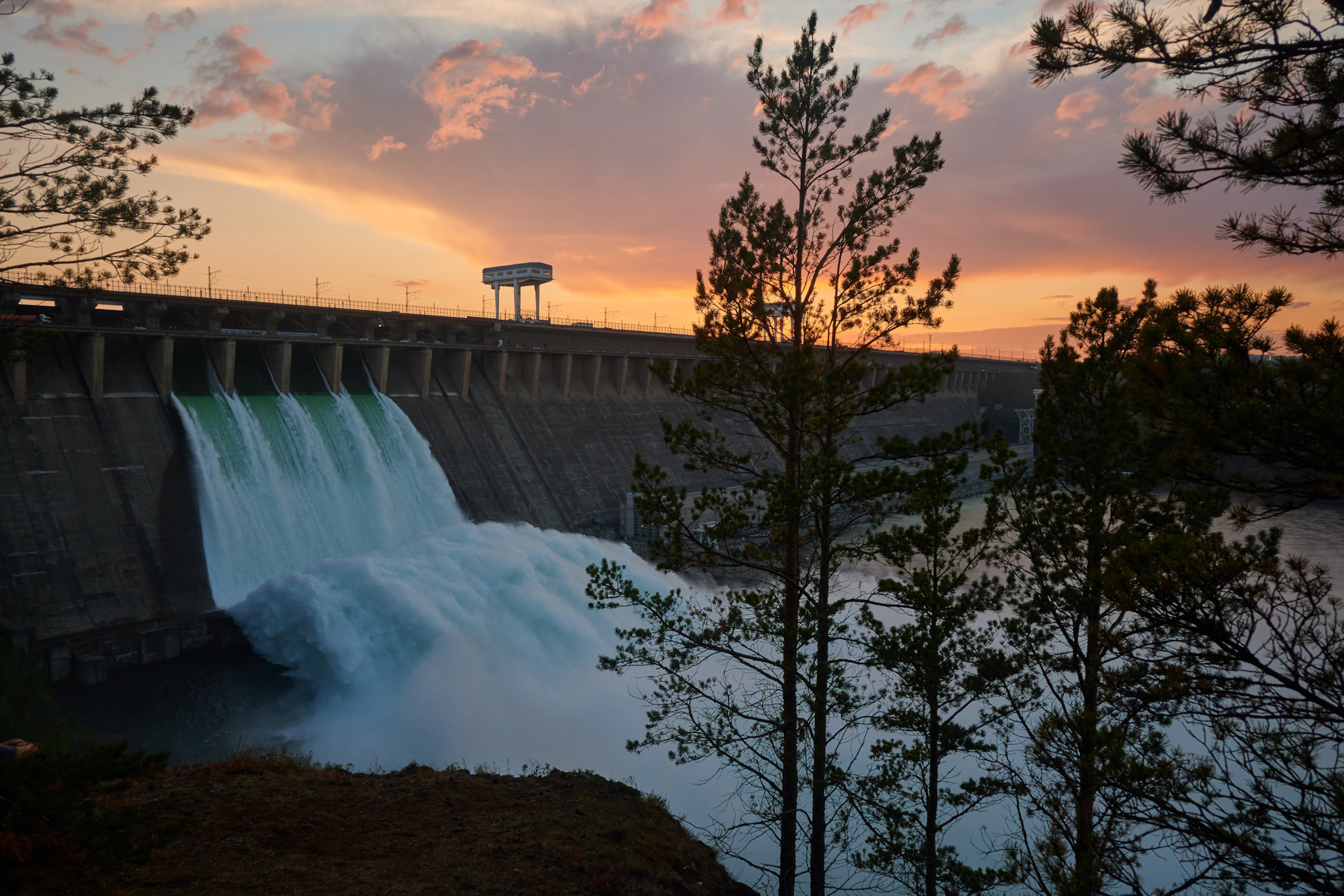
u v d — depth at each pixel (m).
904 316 16.73
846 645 19.41
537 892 12.19
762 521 15.21
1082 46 8.43
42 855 10.27
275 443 56.19
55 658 39.34
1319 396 7.98
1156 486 15.78
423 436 66.44
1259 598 9.09
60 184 12.86
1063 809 12.84
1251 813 8.91
